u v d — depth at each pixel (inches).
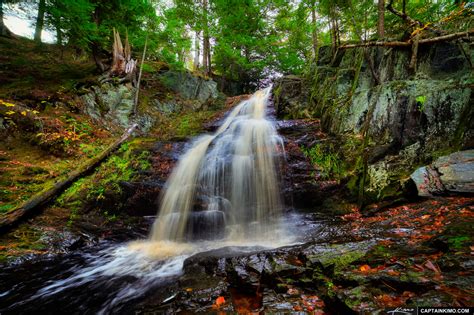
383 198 201.6
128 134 363.9
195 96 581.9
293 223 222.4
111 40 482.6
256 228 232.2
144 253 196.4
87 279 156.6
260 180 266.5
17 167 256.4
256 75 798.5
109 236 220.1
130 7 413.7
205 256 156.1
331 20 379.2
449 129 194.1
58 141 304.5
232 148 319.9
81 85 402.3
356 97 284.2
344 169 250.1
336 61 391.2
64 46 544.4
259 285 112.8
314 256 119.6
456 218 127.6
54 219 215.2
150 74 546.9
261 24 673.6
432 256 97.0
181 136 393.4
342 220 203.8
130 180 263.1
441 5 292.2
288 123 366.3
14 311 127.9
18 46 526.0
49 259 179.8
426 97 209.0
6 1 341.7
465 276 77.9
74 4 328.5
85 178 262.1
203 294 113.5
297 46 688.4
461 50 207.3
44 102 342.6
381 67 282.0
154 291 136.9
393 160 214.8
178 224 234.1
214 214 237.9
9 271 161.0
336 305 84.0
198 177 282.0
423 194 168.2
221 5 624.7
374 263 101.5
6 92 335.6
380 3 313.7
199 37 680.4
